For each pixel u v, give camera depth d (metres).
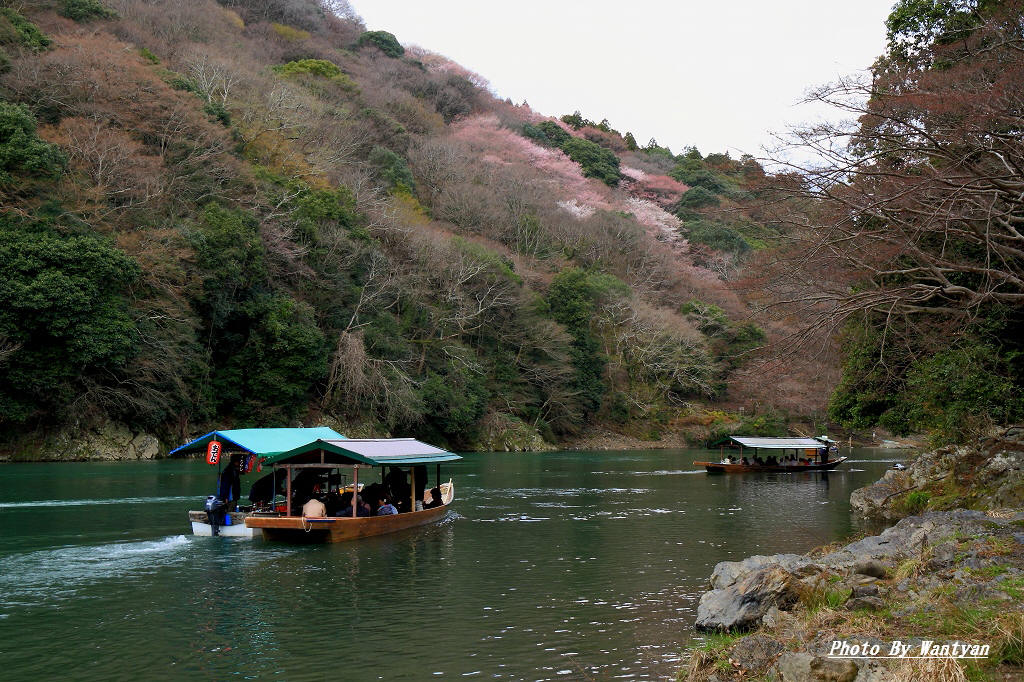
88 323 40.09
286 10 115.38
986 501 21.05
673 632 12.55
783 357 18.98
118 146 47.09
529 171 106.12
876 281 21.34
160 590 15.71
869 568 12.86
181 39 76.56
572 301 79.62
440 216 89.06
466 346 69.88
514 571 17.64
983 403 21.75
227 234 49.19
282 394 52.03
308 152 72.06
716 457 65.38
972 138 16.39
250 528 21.83
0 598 15.00
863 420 26.91
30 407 40.44
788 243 19.94
